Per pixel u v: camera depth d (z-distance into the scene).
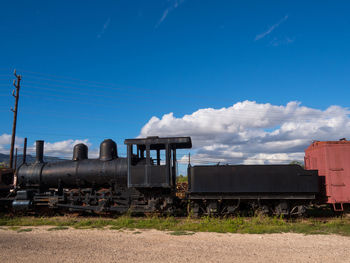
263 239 7.95
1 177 14.08
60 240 7.89
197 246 7.13
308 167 12.67
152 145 12.40
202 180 11.30
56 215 12.99
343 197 10.87
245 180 11.05
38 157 14.00
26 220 11.40
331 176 11.07
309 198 10.77
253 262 5.75
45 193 13.04
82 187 13.23
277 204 11.34
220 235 8.52
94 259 5.98
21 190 12.82
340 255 6.29
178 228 9.51
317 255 6.28
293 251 6.63
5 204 13.20
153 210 11.51
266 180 10.95
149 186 11.48
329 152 11.22
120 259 5.96
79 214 12.88
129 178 11.73
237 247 7.02
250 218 11.20
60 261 5.83
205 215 11.78
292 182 10.81
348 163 11.04
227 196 11.23
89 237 8.31
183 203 12.57
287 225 9.83
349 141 11.41
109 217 12.23
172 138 11.80
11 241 7.78
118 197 12.04
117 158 12.84
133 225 10.14
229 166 11.22
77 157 13.47
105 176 12.41
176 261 5.81
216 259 5.96
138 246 7.15
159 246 7.14
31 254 6.38
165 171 11.49
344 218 10.92
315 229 9.26
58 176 13.12
